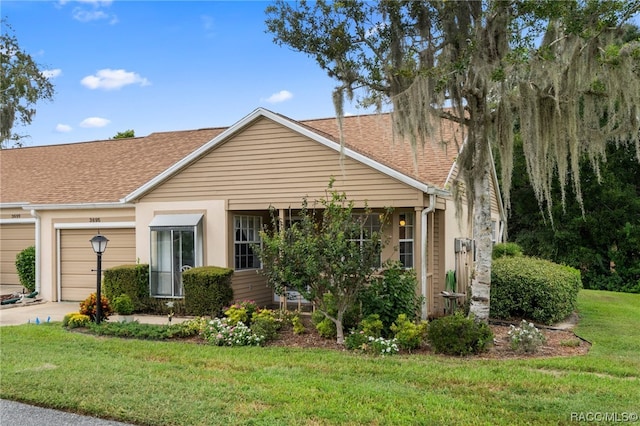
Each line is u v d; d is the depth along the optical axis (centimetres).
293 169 1073
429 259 1089
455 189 925
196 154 1150
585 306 1309
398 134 875
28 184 1594
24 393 541
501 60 791
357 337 789
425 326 817
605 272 2103
